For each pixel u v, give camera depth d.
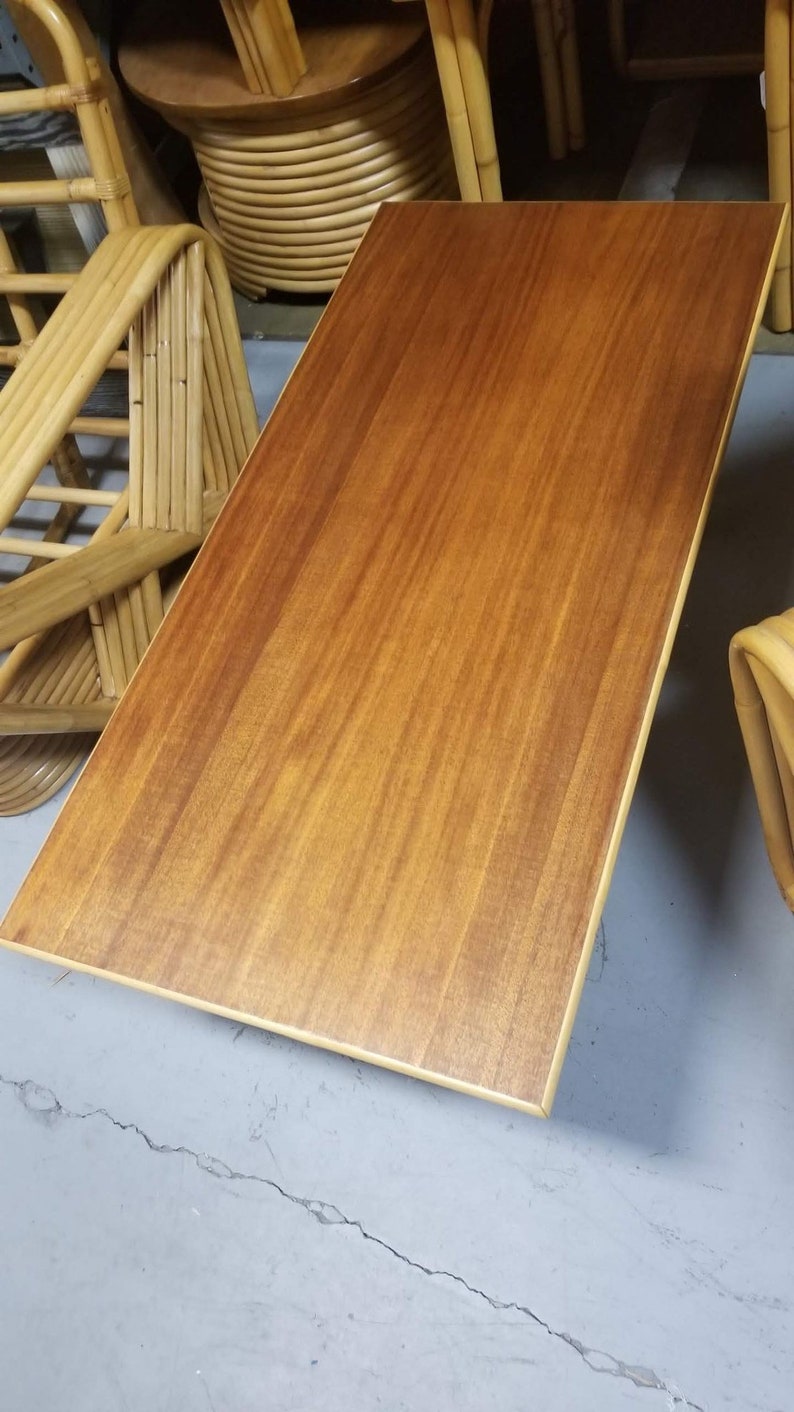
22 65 1.79
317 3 1.94
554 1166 1.18
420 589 1.06
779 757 0.91
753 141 2.14
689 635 1.55
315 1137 1.25
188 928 0.91
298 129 1.84
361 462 1.17
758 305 1.18
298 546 1.12
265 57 1.72
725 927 1.29
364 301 1.31
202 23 2.01
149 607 1.55
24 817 1.64
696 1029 1.23
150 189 2.15
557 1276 1.11
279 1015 0.86
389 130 1.89
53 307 2.20
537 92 2.46
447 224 1.36
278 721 1.01
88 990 1.43
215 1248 1.20
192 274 1.46
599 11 2.50
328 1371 1.11
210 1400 1.12
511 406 1.17
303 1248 1.18
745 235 1.24
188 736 1.02
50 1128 1.32
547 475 1.10
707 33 2.17
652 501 1.06
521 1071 0.79
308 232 2.02
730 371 1.13
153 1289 1.19
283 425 1.22
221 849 0.95
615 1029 1.25
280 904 0.90
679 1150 1.16
